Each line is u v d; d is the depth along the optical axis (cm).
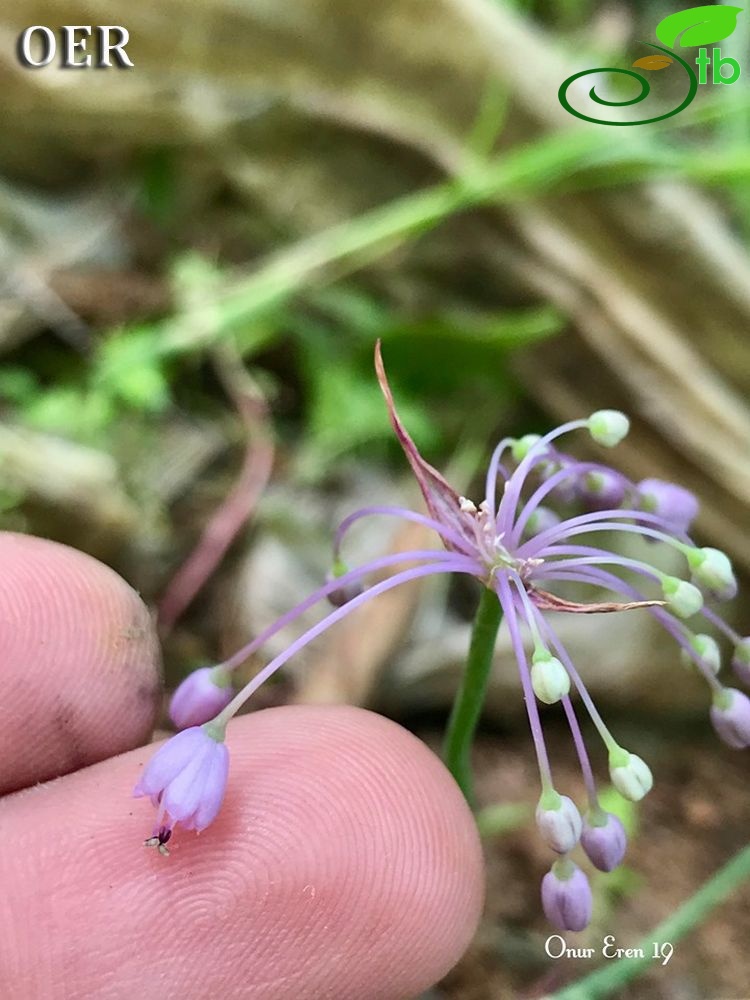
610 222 9
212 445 9
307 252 10
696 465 9
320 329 10
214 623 9
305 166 10
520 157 9
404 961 5
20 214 10
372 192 10
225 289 10
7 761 6
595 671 8
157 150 10
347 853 5
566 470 5
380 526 9
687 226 9
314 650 8
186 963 5
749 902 7
